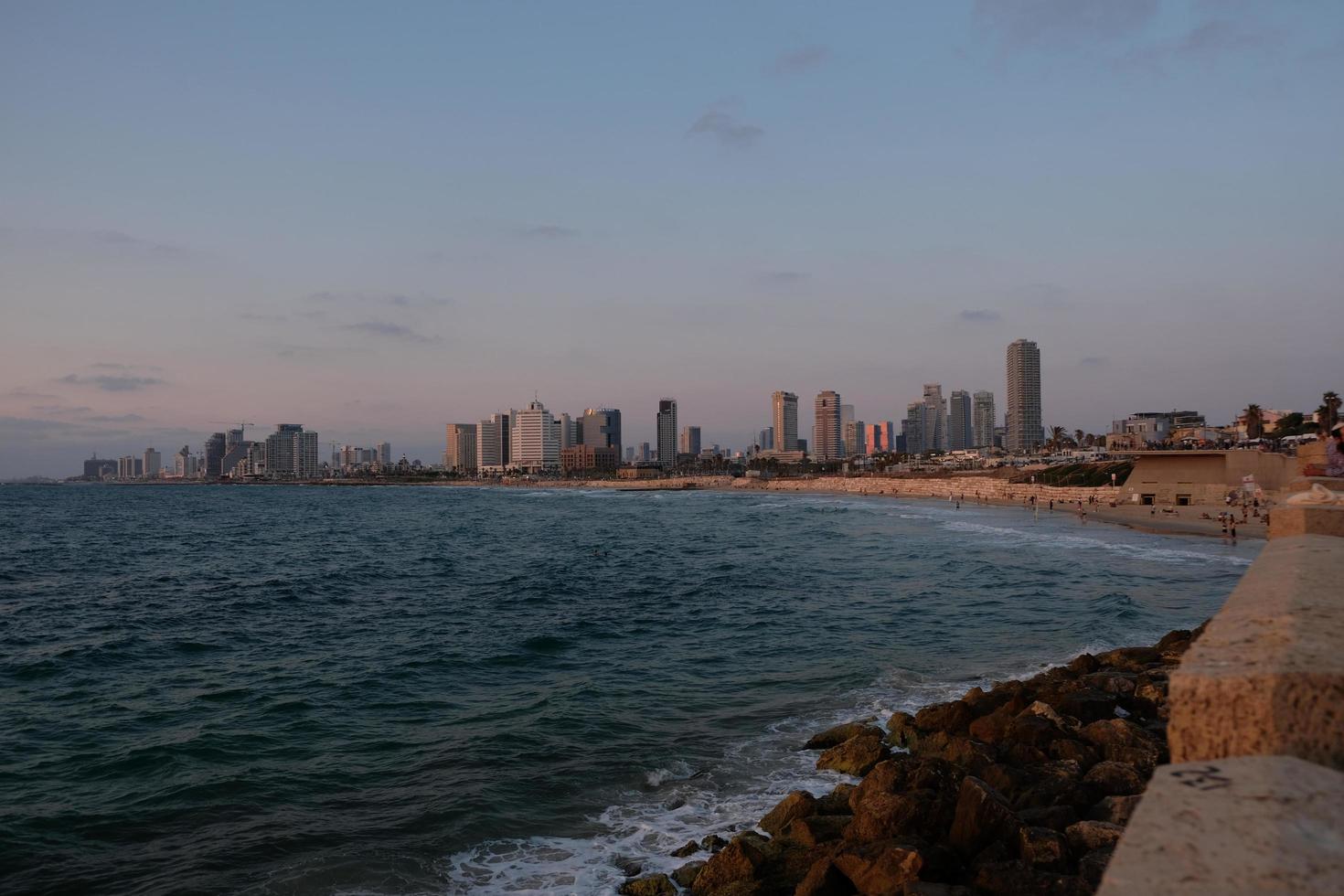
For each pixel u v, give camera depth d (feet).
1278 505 25.81
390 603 113.19
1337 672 8.09
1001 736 45.19
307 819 40.34
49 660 76.64
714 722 55.31
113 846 37.63
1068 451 624.59
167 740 52.65
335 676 69.97
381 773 46.70
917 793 34.68
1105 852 28.60
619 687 65.21
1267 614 11.86
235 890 33.40
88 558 187.32
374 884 33.76
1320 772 7.06
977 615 96.27
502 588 127.54
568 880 33.96
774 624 92.89
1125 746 42.14
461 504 553.23
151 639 87.10
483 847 37.14
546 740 51.90
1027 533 221.46
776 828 37.11
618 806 41.42
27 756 49.62
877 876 29.07
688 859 35.35
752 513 379.55
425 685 66.80
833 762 45.80
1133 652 66.08
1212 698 8.52
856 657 74.28
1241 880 5.08
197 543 230.07
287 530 286.66
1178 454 284.61
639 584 129.90
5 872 35.06
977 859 29.94
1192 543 185.26
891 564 153.38
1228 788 6.81
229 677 69.67
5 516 386.93
